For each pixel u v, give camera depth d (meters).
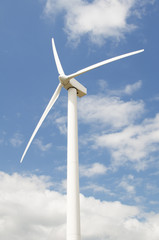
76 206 19.14
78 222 18.67
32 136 26.98
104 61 26.05
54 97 27.11
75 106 24.08
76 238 17.98
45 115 27.02
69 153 21.41
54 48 30.98
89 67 25.45
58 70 28.72
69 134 22.42
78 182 20.30
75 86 25.27
